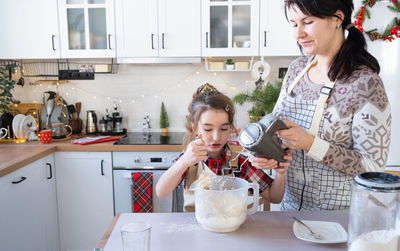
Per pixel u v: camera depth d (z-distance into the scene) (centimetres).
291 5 96
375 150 94
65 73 251
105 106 274
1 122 246
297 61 122
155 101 274
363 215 69
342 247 81
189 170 118
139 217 99
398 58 214
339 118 102
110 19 235
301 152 109
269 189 120
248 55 236
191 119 126
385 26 211
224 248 80
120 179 225
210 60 264
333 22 97
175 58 238
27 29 238
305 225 88
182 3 232
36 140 243
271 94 230
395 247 68
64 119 255
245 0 231
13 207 176
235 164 126
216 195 85
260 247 80
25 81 270
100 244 83
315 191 109
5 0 236
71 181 226
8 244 171
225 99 121
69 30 239
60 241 232
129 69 271
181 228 91
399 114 218
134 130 277
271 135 86
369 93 96
